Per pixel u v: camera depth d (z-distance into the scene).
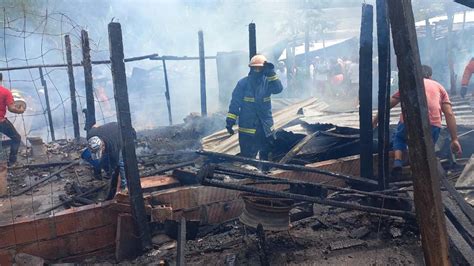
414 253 3.66
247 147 5.92
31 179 5.90
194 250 4.00
